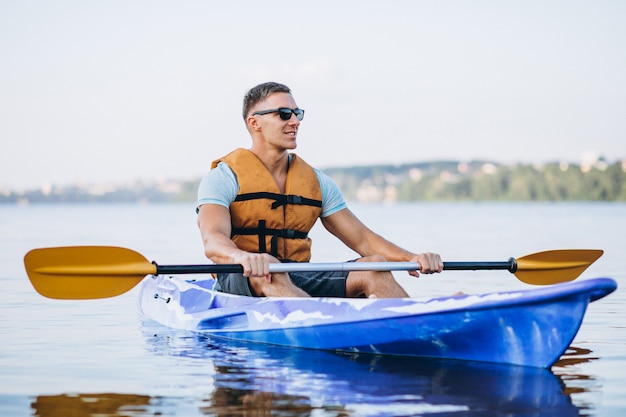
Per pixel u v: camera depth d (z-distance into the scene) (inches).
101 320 245.0
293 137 214.7
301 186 215.6
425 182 6018.7
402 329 176.1
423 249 575.8
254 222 211.8
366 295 198.8
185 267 189.5
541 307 159.9
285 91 215.2
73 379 159.8
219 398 143.9
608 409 135.9
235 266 189.0
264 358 181.2
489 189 5393.7
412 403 139.6
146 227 1119.6
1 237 790.5
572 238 737.0
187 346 197.8
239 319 209.8
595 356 183.2
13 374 164.6
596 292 154.5
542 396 144.4
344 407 137.1
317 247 591.5
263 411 134.7
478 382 154.9
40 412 135.0
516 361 168.4
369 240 219.3
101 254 192.2
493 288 332.2
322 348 190.2
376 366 171.0
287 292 200.8
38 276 191.2
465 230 952.3
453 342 173.6
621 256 514.6
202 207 207.9
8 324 234.8
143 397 144.9
